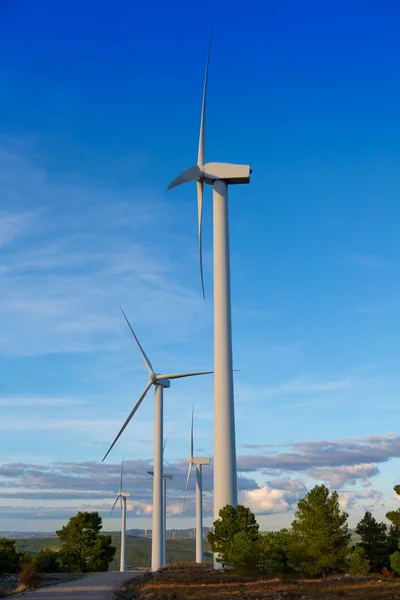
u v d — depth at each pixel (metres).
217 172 88.94
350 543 74.50
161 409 111.56
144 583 69.31
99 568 127.56
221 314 84.12
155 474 109.31
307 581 64.69
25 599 54.28
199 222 91.06
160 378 110.69
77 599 53.31
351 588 56.56
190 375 111.50
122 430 108.06
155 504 108.44
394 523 72.50
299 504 73.00
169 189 88.25
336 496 72.25
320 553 69.06
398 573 68.44
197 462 143.25
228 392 81.81
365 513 77.06
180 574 77.56
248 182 89.88
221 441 80.56
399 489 69.62
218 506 79.38
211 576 70.69
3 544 114.69
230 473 79.81
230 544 72.81
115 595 56.22
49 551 126.31
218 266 85.88
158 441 110.50
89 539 129.62
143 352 112.38
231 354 83.38
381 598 48.94
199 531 139.50
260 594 53.56
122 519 169.38
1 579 83.50
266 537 77.94
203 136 91.56
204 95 93.19
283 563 74.38
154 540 106.56
